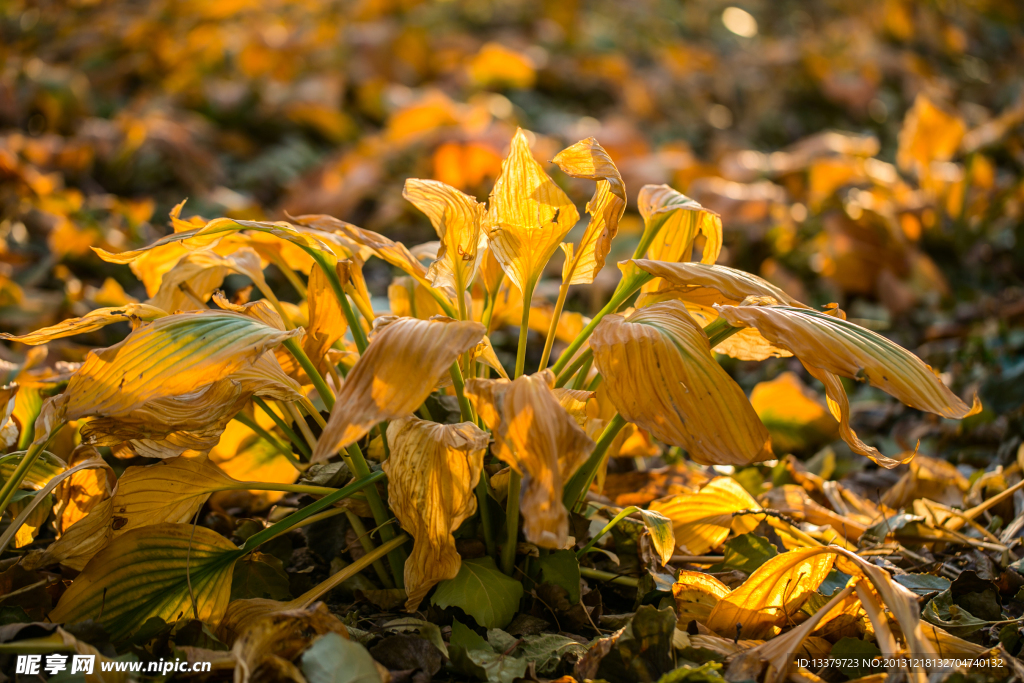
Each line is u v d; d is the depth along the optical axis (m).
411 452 1.09
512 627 1.13
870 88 4.48
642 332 1.06
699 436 1.03
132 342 1.07
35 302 1.81
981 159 2.60
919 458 1.43
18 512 1.17
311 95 3.52
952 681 1.01
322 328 1.18
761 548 1.22
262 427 1.28
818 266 2.46
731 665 1.04
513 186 1.09
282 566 1.20
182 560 1.10
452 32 4.79
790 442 1.64
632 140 3.26
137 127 2.77
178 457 1.12
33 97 3.01
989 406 1.69
